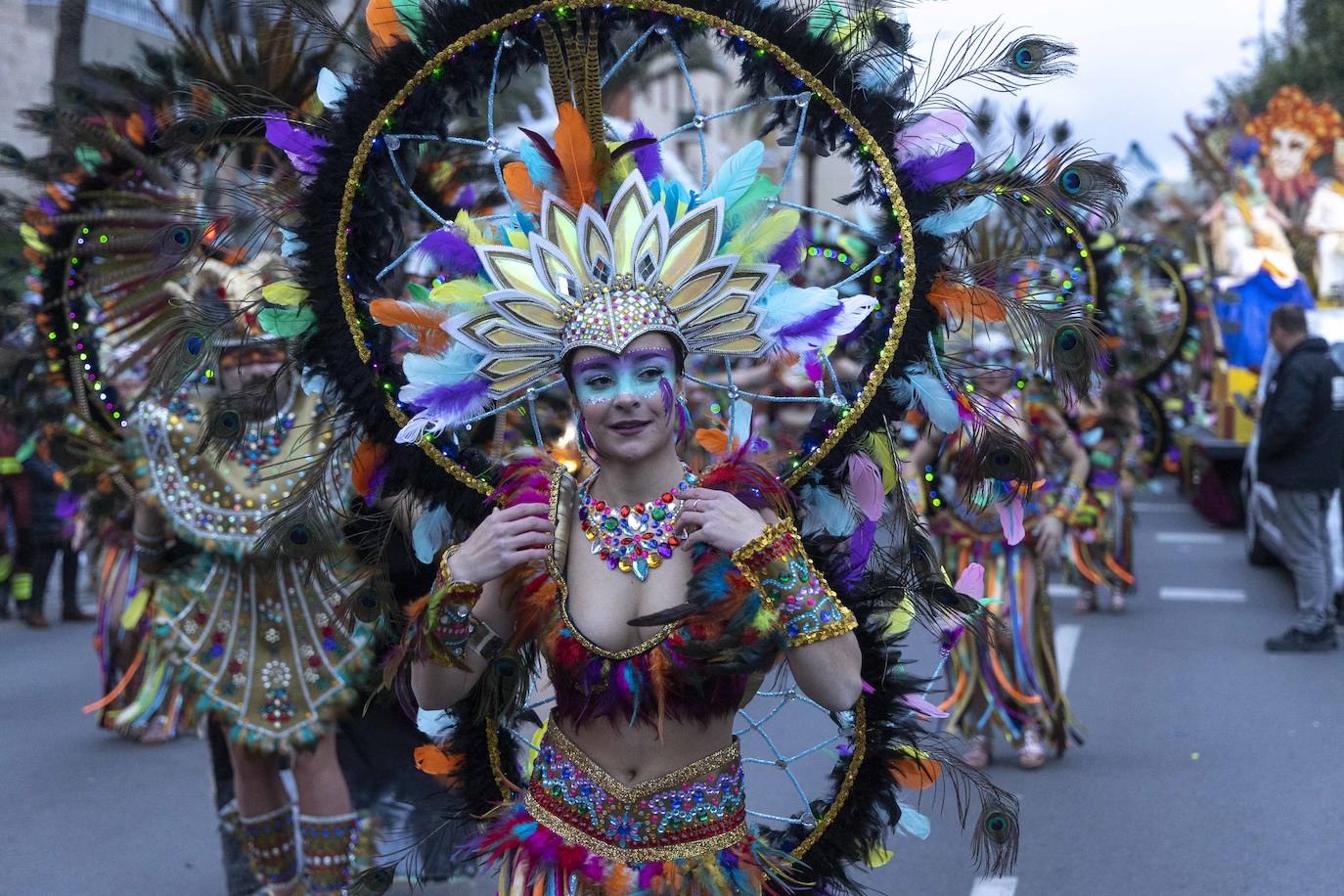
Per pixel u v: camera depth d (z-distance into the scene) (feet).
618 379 8.23
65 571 34.04
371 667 13.34
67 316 14.11
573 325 8.36
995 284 9.21
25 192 14.10
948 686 20.58
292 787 18.10
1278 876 15.75
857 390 9.22
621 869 8.18
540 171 9.11
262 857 13.82
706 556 8.18
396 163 9.27
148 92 13.20
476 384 8.92
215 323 9.52
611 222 8.47
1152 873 15.92
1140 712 23.68
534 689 9.96
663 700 8.11
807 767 19.81
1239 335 49.26
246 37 11.95
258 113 9.48
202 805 19.51
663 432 8.29
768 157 9.52
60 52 30.96
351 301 9.16
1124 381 29.76
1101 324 9.40
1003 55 8.99
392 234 9.58
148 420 13.66
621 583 8.29
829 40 9.09
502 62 9.43
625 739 8.29
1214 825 17.62
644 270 8.41
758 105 9.30
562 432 12.58
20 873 16.69
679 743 8.29
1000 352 12.27
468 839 9.34
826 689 8.10
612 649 8.19
